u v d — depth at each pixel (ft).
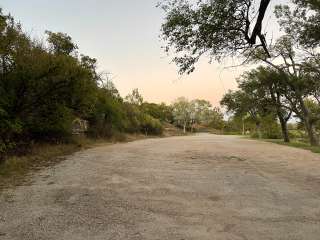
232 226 17.53
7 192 24.63
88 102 58.54
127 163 41.06
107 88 103.09
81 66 50.16
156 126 177.78
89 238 15.71
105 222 18.01
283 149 68.13
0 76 41.06
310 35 60.29
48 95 45.37
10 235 16.10
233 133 345.92
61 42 68.85
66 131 58.39
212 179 30.81
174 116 364.79
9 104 40.01
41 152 45.73
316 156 52.60
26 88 42.24
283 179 31.24
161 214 19.53
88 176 31.55
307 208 21.09
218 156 51.37
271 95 111.75
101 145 71.87
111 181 29.22
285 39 82.79
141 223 17.88
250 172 35.35
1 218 18.60
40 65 43.34
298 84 96.27
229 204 21.90
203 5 25.59
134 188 26.48
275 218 18.98
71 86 47.62
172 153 55.42
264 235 16.26
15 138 44.29
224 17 25.26
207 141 106.42
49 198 23.04
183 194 24.61
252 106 118.21
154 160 44.70
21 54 42.93
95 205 21.35
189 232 16.57
